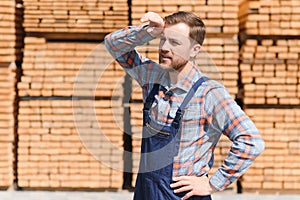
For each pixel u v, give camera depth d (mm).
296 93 5203
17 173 5406
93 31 5254
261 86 5199
